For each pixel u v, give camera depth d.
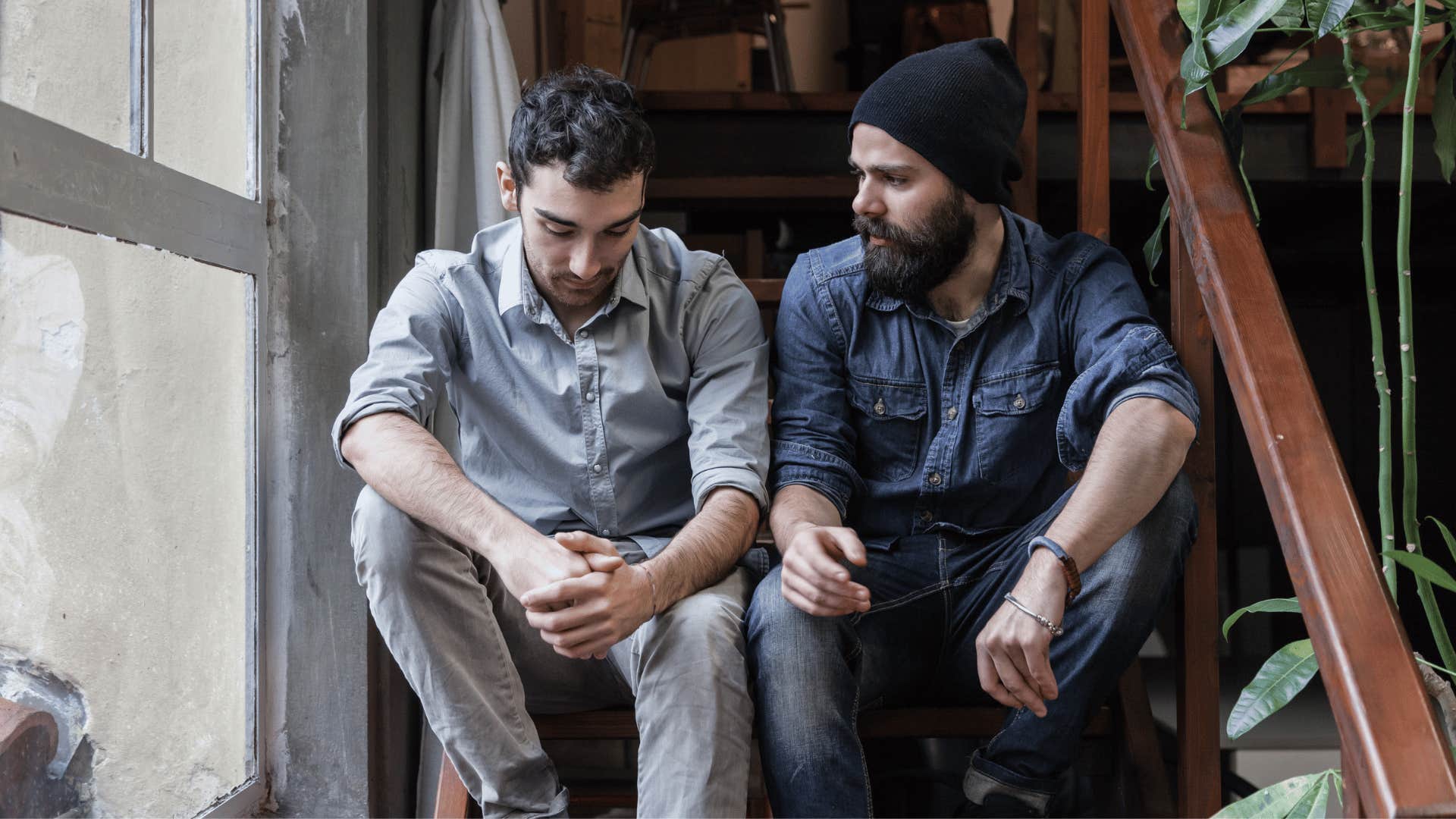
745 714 1.24
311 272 1.67
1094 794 1.64
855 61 3.71
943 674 1.52
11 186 1.10
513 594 1.22
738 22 3.14
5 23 1.11
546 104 1.31
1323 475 0.95
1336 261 3.12
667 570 1.26
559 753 1.75
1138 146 2.52
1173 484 1.36
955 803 1.68
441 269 1.46
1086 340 1.44
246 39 1.64
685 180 2.49
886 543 1.51
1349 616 0.87
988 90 1.44
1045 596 1.24
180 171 1.45
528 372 1.46
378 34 1.74
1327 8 1.10
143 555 1.37
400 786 1.76
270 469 1.67
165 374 1.41
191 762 1.48
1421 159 2.51
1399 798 0.77
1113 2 1.40
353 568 1.67
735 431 1.42
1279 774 2.13
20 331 1.13
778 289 2.04
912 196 1.43
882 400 1.52
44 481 1.18
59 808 1.21
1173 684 2.47
